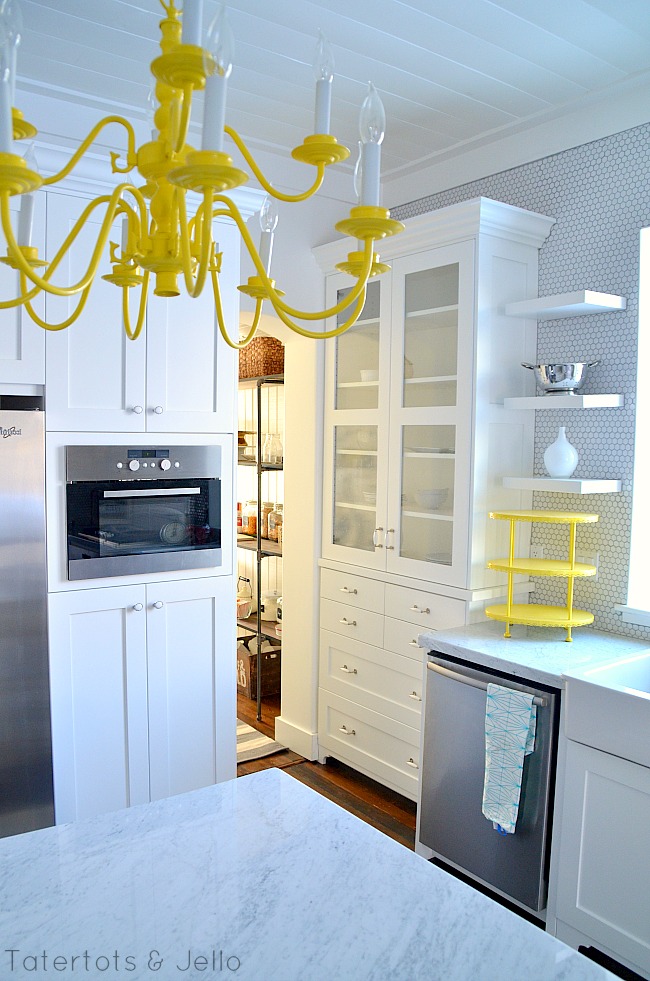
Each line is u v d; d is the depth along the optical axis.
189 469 2.71
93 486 2.50
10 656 2.31
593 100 2.79
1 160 0.79
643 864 2.02
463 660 2.63
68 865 1.15
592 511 2.87
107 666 2.57
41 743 2.38
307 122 3.10
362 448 3.45
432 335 3.05
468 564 2.89
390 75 2.62
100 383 2.52
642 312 2.70
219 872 1.14
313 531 3.70
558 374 2.72
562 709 2.24
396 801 3.33
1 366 2.34
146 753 2.65
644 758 2.00
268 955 0.94
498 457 2.96
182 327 2.68
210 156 0.79
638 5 2.17
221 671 2.81
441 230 2.94
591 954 2.15
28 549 2.32
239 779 1.48
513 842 2.40
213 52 0.79
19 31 0.83
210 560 2.77
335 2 2.16
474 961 0.94
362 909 1.05
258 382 4.34
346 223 0.94
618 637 2.73
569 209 2.94
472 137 3.17
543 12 2.21
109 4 2.20
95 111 3.07
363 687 3.44
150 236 1.10
